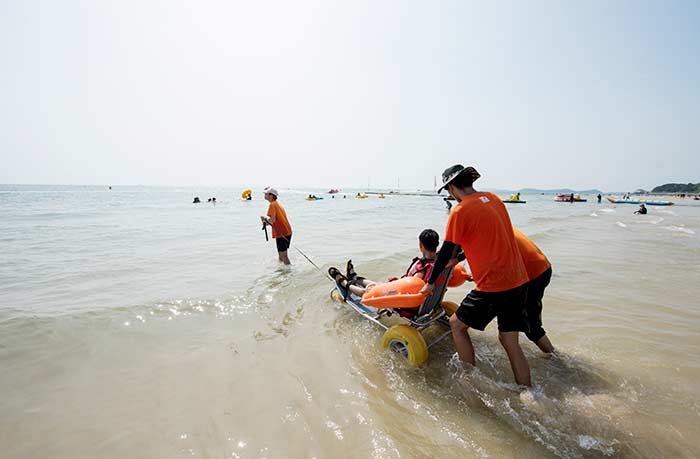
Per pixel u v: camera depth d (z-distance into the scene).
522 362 2.96
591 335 4.00
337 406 2.79
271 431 2.51
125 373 3.27
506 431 2.47
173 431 2.53
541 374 3.18
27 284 5.93
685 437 2.38
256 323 4.45
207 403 2.84
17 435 2.48
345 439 2.42
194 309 4.84
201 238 11.38
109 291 5.56
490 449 2.30
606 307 4.94
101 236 11.53
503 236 2.86
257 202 40.34
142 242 10.42
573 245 10.38
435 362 3.48
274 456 2.28
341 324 4.43
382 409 2.74
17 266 7.20
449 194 3.28
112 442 2.42
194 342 3.90
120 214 20.62
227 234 12.36
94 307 4.80
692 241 11.25
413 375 3.25
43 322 4.26
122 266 7.29
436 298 3.82
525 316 2.94
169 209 25.78
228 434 2.49
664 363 3.38
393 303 3.58
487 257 2.86
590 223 18.00
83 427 2.57
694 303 5.15
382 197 65.00
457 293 5.78
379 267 7.30
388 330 3.67
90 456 2.31
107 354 3.61
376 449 2.32
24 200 37.19
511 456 2.24
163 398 2.90
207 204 34.16
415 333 3.48
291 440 2.42
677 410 2.67
